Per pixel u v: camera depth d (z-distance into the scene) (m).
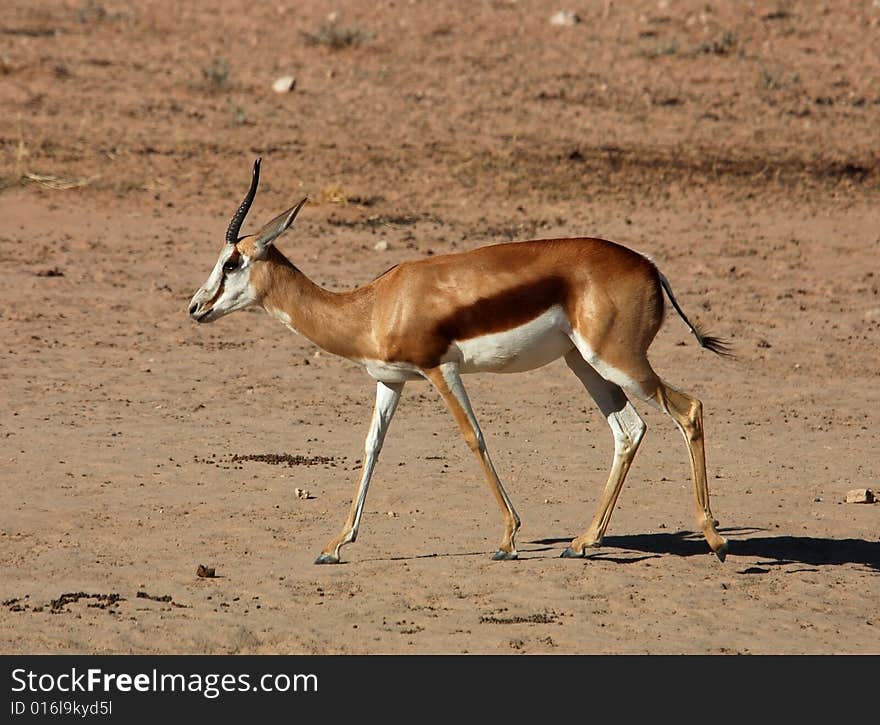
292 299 20.86
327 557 20.55
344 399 33.28
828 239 52.91
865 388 36.06
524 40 82.50
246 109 66.75
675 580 19.97
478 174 58.97
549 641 17.12
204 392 33.31
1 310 39.84
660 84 75.19
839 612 18.70
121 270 44.91
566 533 22.53
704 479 20.55
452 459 27.84
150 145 59.94
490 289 19.88
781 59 80.62
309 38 80.12
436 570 20.17
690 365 37.66
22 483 24.83
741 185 59.91
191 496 24.38
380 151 61.62
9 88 65.94
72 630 17.05
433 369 20.33
